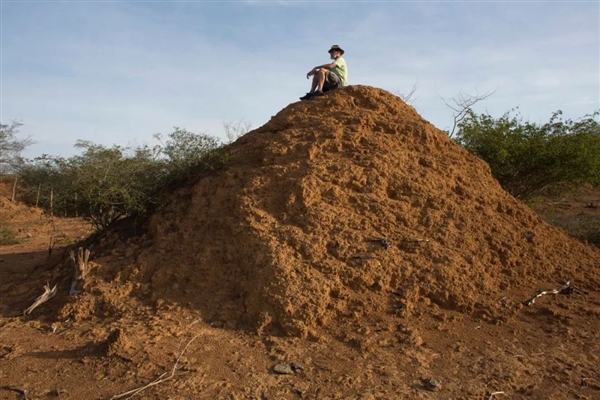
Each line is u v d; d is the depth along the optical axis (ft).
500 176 37.19
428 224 20.06
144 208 23.25
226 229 19.62
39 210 68.44
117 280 19.13
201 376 13.33
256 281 17.11
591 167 34.19
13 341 16.02
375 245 18.65
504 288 18.95
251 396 12.51
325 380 13.32
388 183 21.26
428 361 14.44
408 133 24.07
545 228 23.82
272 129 25.03
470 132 38.37
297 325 15.66
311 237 18.51
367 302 16.81
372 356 14.58
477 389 13.05
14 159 76.69
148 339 15.25
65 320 17.56
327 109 25.12
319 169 21.04
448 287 17.66
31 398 12.54
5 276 23.86
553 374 13.97
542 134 36.70
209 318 16.76
